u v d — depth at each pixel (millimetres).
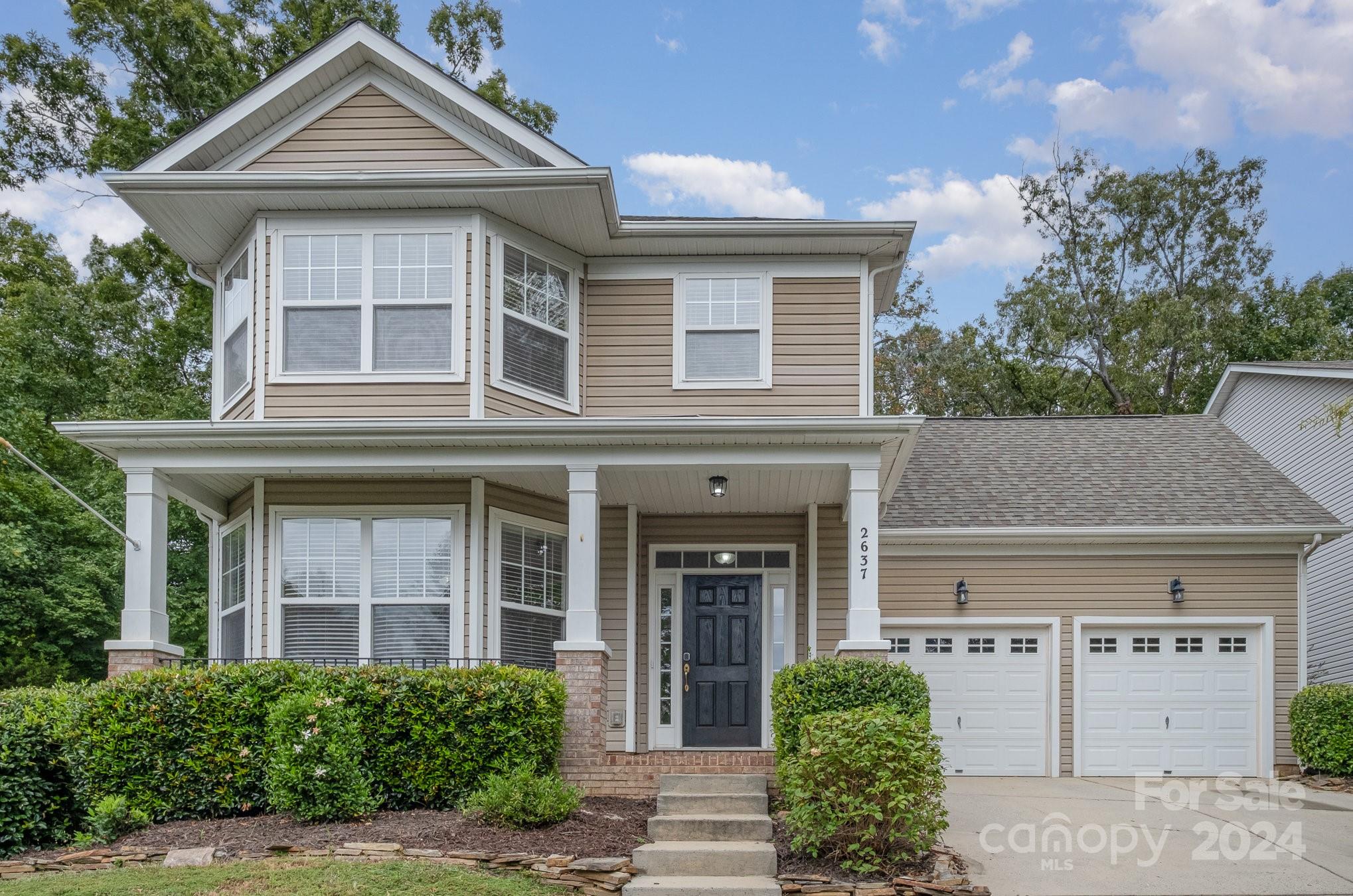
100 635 18656
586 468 10664
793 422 10406
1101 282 34531
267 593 11438
